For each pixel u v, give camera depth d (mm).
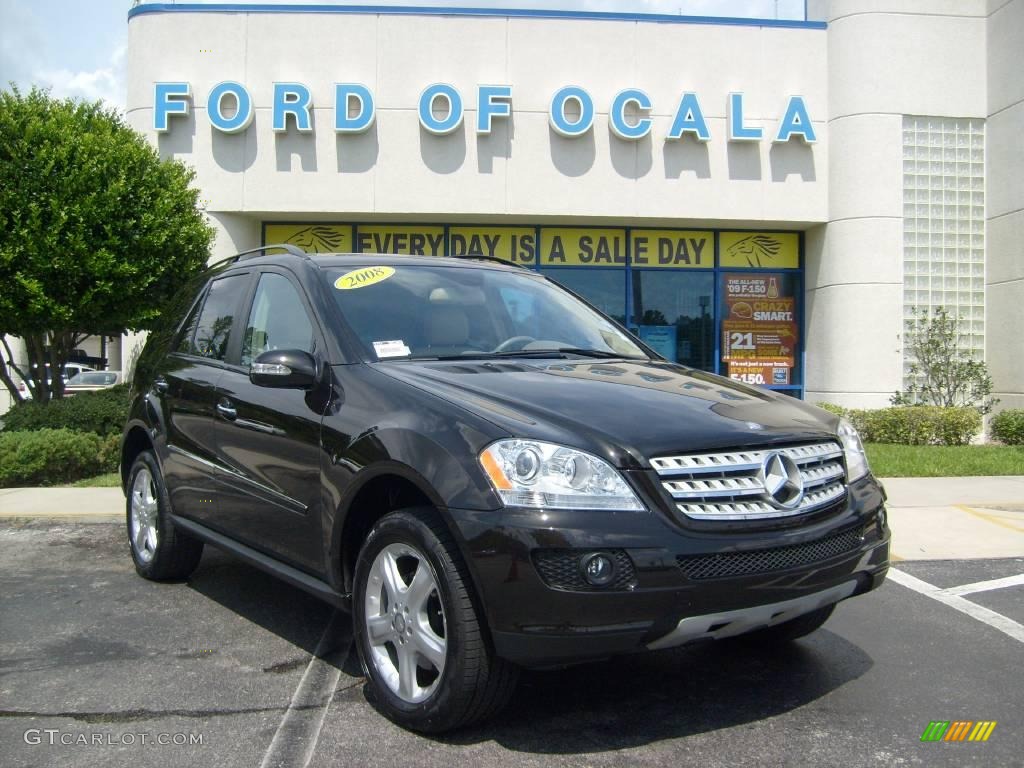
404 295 4141
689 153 13500
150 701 3363
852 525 3178
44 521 6996
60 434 8883
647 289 14383
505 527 2701
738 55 13578
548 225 14094
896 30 13523
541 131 13312
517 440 2838
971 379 13156
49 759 2875
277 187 13070
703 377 3945
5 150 9023
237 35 13094
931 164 13695
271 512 3807
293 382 3523
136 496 5316
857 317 13500
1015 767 2855
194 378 4609
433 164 13188
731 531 2826
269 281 4430
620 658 3900
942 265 13727
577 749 2951
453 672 2836
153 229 9469
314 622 4371
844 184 13578
